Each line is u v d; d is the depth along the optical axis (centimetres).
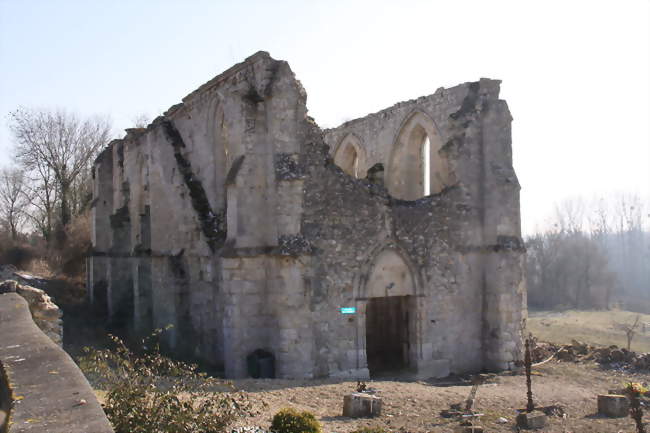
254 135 1797
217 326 2000
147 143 2606
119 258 2989
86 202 4709
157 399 841
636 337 3631
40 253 4497
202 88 2191
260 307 1769
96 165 3378
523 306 2053
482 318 2073
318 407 1315
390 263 1927
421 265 1973
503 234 2044
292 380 1641
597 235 8544
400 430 1171
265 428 1023
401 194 2419
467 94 2122
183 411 826
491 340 2034
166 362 998
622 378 1864
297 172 1769
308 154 1819
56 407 527
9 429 474
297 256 1720
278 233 1750
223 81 2069
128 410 780
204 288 2097
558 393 1633
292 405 1308
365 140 2677
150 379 846
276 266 1745
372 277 1891
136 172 2889
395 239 1933
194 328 2183
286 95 1792
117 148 3244
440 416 1309
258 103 1806
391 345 2338
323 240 1814
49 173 4700
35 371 640
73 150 4728
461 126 2091
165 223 2405
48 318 1330
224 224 2080
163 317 2328
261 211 1794
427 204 2012
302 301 1730
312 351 1748
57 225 4672
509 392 1628
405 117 2392
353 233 1864
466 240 2066
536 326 4256
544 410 1413
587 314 5359
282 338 1717
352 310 1845
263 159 1806
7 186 5312
